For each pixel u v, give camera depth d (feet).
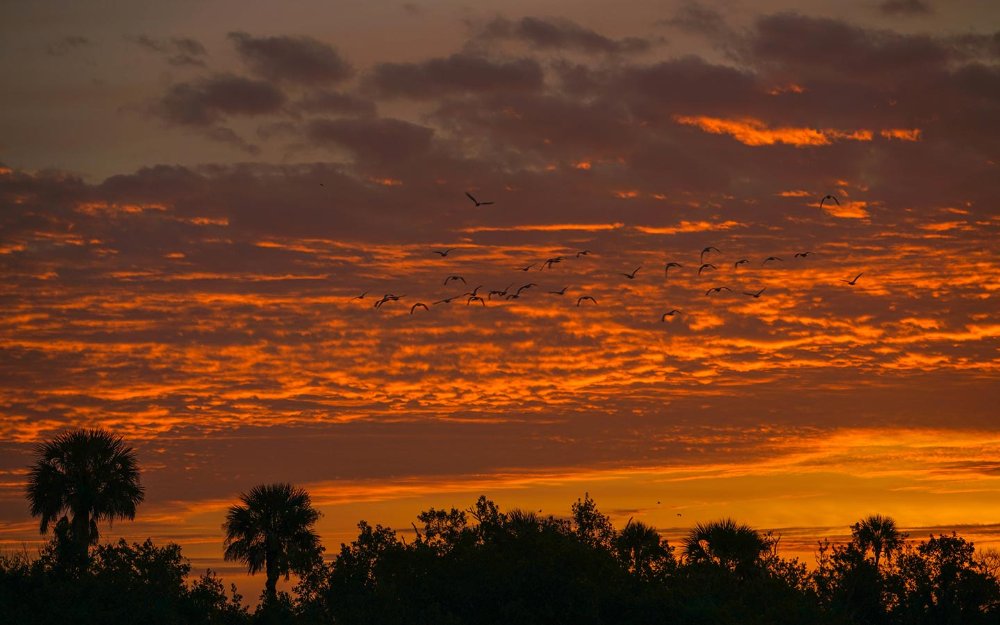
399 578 197.26
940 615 263.29
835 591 255.91
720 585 221.46
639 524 227.40
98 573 208.54
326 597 214.28
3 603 196.24
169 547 214.69
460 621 182.80
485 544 199.93
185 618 203.82
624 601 194.39
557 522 222.28
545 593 191.21
